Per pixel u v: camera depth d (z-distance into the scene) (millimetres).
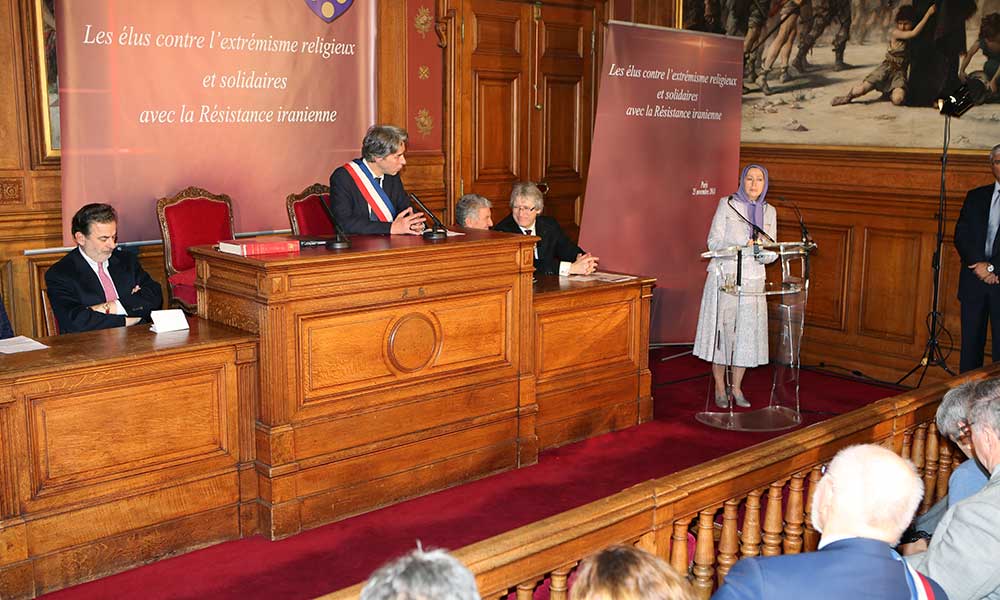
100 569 3328
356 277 3781
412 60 6219
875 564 1782
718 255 5078
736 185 6742
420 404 4070
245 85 5484
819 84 6543
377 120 6086
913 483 1841
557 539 2172
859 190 6383
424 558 1317
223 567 3426
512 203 5062
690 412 5426
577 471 4461
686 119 6477
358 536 3715
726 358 5227
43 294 5020
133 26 5016
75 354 3301
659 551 2467
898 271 6297
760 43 6809
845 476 1855
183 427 3492
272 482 3635
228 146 5469
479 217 4934
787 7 6633
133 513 3395
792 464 2846
